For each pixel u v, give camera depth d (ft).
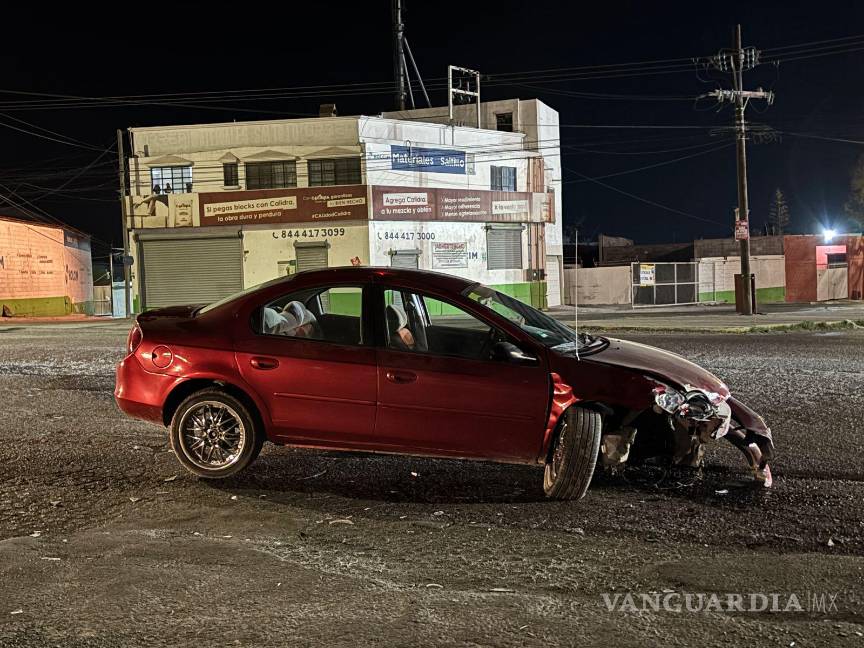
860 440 22.11
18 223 118.42
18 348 48.52
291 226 109.19
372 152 108.78
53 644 10.10
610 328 69.36
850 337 59.98
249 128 109.81
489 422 17.34
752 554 13.67
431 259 113.19
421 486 18.06
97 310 150.82
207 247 110.52
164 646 10.06
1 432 23.57
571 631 10.60
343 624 10.75
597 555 13.67
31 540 14.30
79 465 19.80
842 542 14.28
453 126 116.47
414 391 17.49
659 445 18.66
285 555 13.67
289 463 20.01
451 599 11.70
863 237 136.46
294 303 18.62
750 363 40.47
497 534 14.83
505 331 17.78
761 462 18.04
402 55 132.36
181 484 18.17
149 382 18.45
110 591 11.91
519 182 123.34
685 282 128.16
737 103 93.56
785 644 10.27
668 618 11.06
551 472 17.25
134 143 110.63
